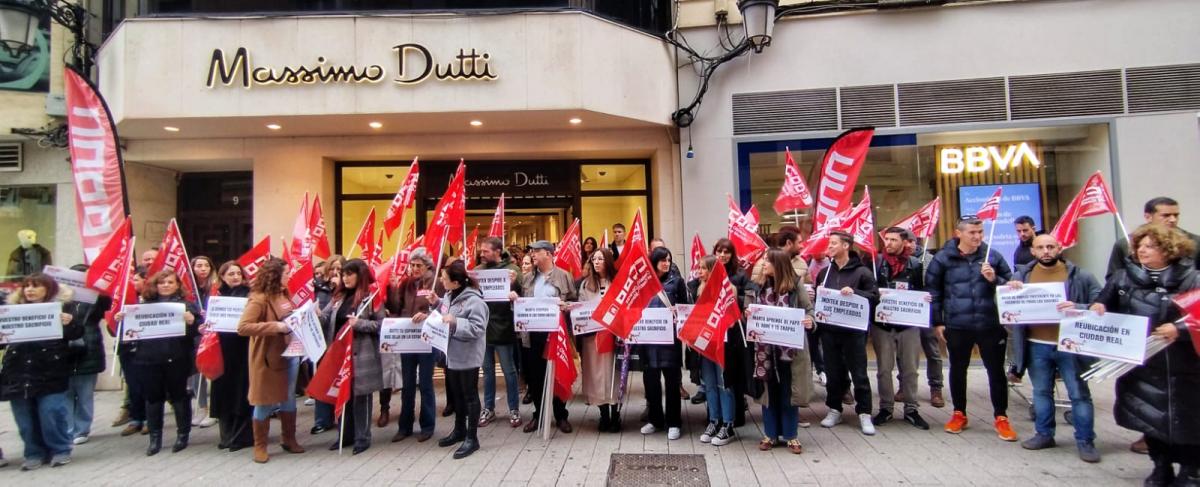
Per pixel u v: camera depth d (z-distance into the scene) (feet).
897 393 22.53
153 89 28.40
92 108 23.12
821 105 31.96
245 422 19.22
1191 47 30.35
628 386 25.07
